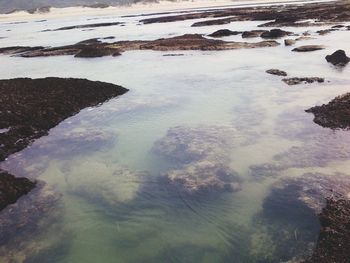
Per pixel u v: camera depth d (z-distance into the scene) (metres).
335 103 20.62
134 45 47.97
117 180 14.80
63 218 12.70
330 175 13.47
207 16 85.69
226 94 24.69
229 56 37.62
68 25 93.94
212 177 14.19
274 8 90.25
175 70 32.88
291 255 9.96
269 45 41.50
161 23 80.19
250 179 14.07
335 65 30.64
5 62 44.25
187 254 10.69
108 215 12.74
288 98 22.98
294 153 15.79
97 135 19.28
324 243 10.10
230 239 11.02
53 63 41.00
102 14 137.62
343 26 51.62
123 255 10.90
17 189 14.19
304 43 41.84
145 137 18.77
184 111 22.03
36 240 11.72
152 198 13.42
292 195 12.46
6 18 144.25
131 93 26.61
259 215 11.87
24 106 22.94
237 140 17.47
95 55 42.88
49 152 17.88
